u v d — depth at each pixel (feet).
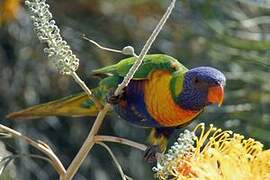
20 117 26.32
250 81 43.45
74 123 49.19
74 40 48.29
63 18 48.83
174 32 46.91
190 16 46.19
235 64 44.16
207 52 45.42
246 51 43.68
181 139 20.76
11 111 47.60
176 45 46.70
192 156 22.13
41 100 48.24
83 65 47.75
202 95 25.40
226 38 43.73
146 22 48.55
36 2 20.45
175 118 25.63
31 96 48.16
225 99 43.19
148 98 25.58
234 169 22.29
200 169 21.90
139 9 47.83
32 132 47.78
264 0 43.45
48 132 48.47
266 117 42.19
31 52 48.80
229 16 45.16
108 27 48.98
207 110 41.91
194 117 26.25
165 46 47.32
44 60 48.55
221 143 24.72
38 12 20.49
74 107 26.53
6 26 48.14
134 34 48.83
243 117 42.14
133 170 48.21
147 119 26.08
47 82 48.32
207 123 41.55
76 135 48.98
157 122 25.94
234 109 42.06
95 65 47.91
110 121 48.98
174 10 46.39
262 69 43.60
